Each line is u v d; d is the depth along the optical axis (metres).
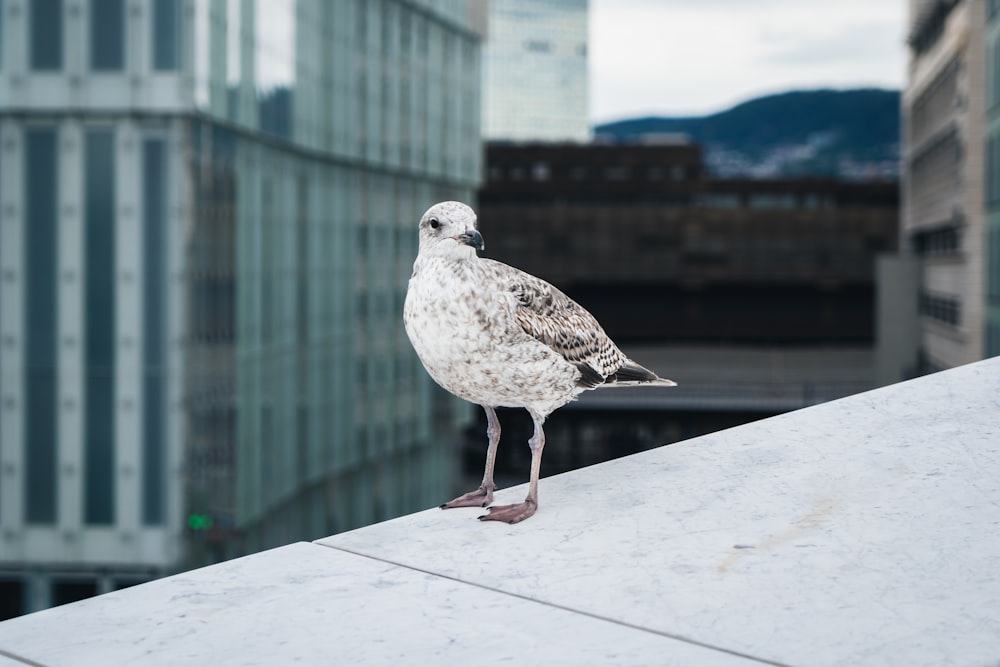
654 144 75.50
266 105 27.91
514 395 4.19
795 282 75.12
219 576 3.43
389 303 38.28
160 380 23.59
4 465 23.89
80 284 23.56
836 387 57.16
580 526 3.85
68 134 23.39
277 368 29.38
